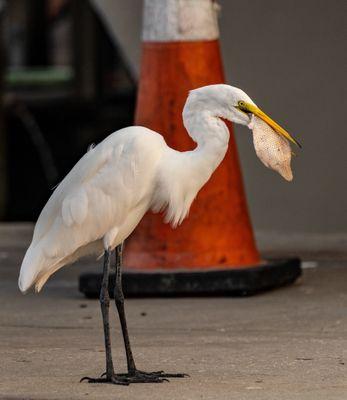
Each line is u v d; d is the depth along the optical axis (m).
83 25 45.78
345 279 15.09
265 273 13.88
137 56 20.86
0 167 32.47
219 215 13.95
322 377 9.58
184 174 9.76
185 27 13.93
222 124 9.77
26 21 51.47
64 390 9.27
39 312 13.20
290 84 18.55
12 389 9.32
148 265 13.97
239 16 18.67
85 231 9.88
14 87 48.78
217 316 12.61
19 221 38.31
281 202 19.19
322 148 18.61
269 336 11.45
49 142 42.03
